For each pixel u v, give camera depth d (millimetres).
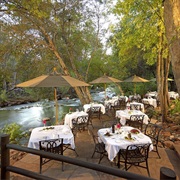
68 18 9453
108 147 3457
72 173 3338
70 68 11664
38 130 4422
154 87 15320
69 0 8992
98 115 8156
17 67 9211
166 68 7156
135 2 5664
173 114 7582
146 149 3348
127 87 14945
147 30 6641
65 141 3967
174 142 4770
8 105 15945
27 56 9258
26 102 17781
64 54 10898
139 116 5934
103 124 6770
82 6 9523
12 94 18719
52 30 9305
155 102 10281
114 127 4125
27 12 7594
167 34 3262
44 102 16641
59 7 8711
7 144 1695
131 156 3289
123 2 5945
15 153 4656
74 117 6098
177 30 3064
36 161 3889
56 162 3789
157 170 3445
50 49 9273
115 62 13508
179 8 3098
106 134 3854
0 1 6773
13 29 8133
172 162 3783
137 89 14773
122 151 3420
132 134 3928
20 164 3750
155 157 4016
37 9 7008
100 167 1292
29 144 3822
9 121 10266
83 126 5844
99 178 3156
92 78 12828
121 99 10328
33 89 14039
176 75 3170
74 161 1392
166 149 4465
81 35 10625
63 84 4105
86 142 5039
